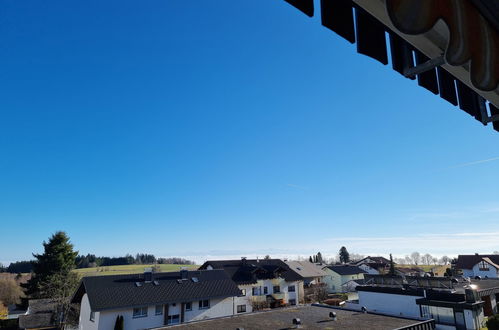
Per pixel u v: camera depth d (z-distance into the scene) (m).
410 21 1.06
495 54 1.38
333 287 51.81
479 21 1.35
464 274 47.44
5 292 44.34
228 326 14.52
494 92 1.64
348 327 13.73
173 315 26.78
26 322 31.16
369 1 1.18
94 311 23.23
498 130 2.10
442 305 18.53
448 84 1.79
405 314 20.80
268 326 14.35
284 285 38.75
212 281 31.84
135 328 24.72
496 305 21.97
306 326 14.19
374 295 23.02
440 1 1.19
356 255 101.06
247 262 42.03
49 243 40.22
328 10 1.19
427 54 1.46
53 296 34.69
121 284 27.70
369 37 1.33
